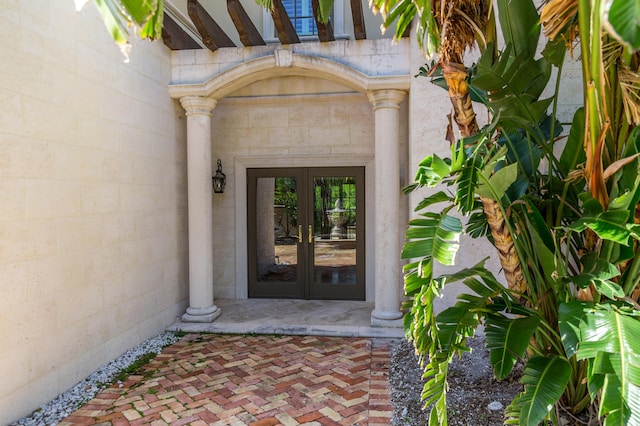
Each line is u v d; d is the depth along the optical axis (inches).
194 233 206.4
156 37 62.8
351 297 248.5
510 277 93.9
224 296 254.8
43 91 123.4
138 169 175.0
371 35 233.3
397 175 194.1
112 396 131.2
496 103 95.4
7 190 110.9
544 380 73.2
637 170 72.9
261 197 253.6
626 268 83.3
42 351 122.9
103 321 151.6
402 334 185.9
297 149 246.1
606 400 58.8
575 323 68.3
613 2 34.9
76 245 137.4
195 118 204.4
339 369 151.1
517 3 93.0
